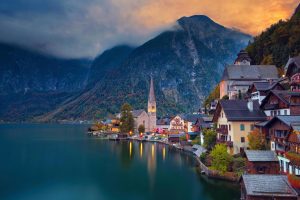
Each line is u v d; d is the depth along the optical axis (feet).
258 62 604.08
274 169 214.69
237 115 284.00
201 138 410.93
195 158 380.78
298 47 509.76
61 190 255.09
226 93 501.56
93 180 284.82
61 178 296.10
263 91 326.65
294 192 158.71
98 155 433.07
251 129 281.33
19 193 248.73
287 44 532.32
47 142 631.15
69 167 348.18
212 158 278.05
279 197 159.22
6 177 302.25
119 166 348.18
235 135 280.31
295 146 190.70
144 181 276.00
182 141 494.18
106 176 300.40
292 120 215.92
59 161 386.93
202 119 474.08
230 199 209.77
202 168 294.25
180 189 243.60
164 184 262.67
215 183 245.04
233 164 250.78
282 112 256.73
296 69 331.36
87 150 490.49
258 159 216.13
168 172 306.55
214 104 500.74
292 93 252.21
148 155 423.64
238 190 226.38
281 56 533.14
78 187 263.49
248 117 282.15
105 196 235.81
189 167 326.03
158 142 608.19
